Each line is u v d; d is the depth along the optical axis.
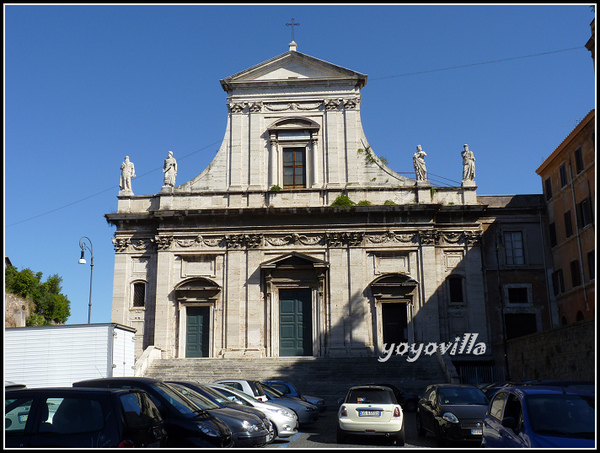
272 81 41.78
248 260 39.16
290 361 35.59
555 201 39.12
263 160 41.03
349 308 38.03
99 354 25.19
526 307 39.19
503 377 34.38
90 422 9.66
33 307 58.34
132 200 41.53
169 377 34.41
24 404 9.99
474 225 39.81
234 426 14.28
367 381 33.41
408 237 39.03
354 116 41.22
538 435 10.06
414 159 40.59
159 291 38.97
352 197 39.91
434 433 17.48
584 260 34.47
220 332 38.25
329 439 18.92
